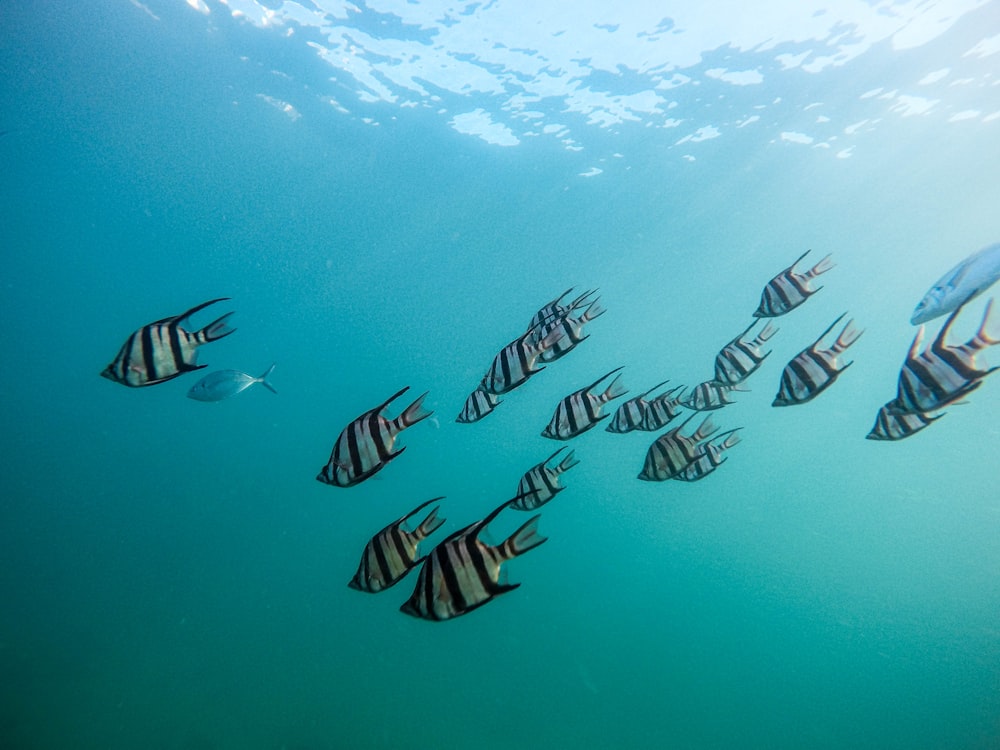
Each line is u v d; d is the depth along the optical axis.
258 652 15.24
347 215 37.66
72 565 21.58
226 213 42.12
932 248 39.69
